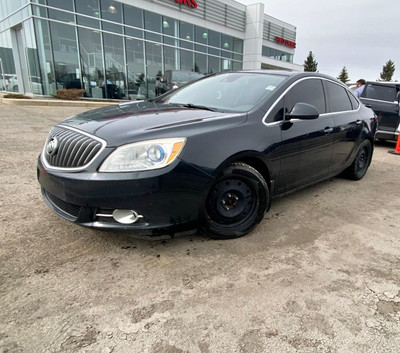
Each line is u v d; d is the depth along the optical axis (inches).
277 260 89.3
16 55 605.6
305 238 103.4
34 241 92.4
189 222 87.3
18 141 223.1
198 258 88.5
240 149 93.2
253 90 118.9
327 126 133.4
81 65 563.5
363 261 90.9
